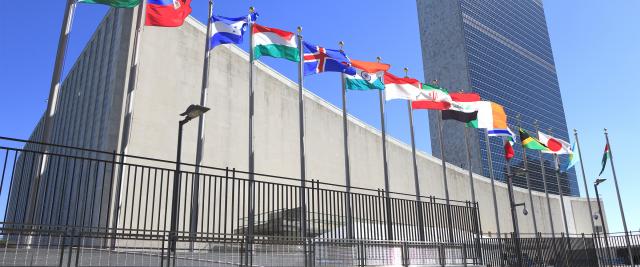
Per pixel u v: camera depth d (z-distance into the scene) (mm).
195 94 32750
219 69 35031
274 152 37500
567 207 87875
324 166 42781
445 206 20469
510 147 33594
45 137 14492
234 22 22547
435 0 155625
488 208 67812
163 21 19953
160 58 31391
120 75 29438
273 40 22875
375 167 49875
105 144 27391
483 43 147250
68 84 41844
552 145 42000
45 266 10945
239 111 35469
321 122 44250
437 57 149125
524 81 154125
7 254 12125
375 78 25750
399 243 16453
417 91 27250
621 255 36000
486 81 139625
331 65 23812
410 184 54438
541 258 25438
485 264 20500
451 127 137250
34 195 13781
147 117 29297
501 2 164125
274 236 13414
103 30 35281
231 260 14250
